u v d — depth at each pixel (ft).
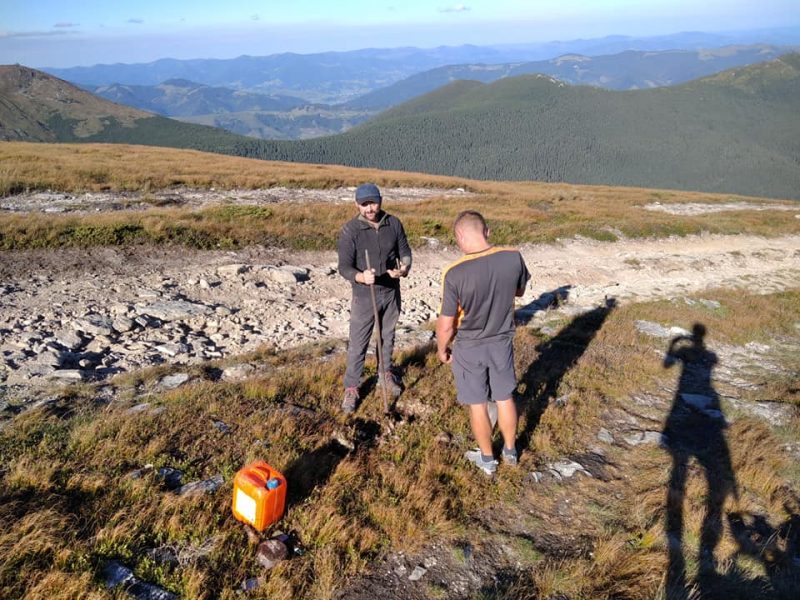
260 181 81.61
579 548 13.08
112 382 19.66
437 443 16.60
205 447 14.80
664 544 13.38
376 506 13.26
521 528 13.61
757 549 13.51
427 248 53.88
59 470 13.03
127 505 12.07
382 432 17.08
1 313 26.35
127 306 29.27
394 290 17.80
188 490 12.87
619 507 14.87
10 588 9.63
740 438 19.81
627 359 26.66
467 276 13.53
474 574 11.90
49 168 73.77
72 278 33.73
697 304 41.45
